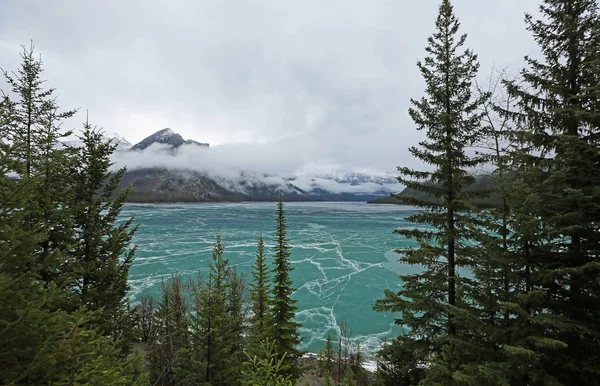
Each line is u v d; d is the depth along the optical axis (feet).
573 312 22.06
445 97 33.86
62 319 14.65
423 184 34.47
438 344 32.37
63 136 33.78
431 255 34.19
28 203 23.03
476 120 31.48
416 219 35.35
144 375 23.79
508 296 24.73
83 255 33.53
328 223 497.87
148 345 59.21
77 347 13.53
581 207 21.25
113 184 36.86
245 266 207.21
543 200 21.68
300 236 351.25
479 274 28.60
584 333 21.26
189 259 226.58
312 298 154.10
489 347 27.81
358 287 170.30
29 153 24.63
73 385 12.30
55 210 26.08
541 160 25.66
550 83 27.02
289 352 49.96
